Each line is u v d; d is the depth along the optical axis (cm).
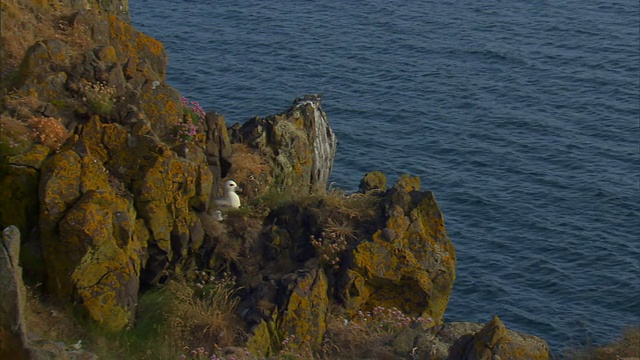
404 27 12194
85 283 2541
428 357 2512
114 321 2558
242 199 3172
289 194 3222
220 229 2953
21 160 2595
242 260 2958
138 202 2703
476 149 8675
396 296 2961
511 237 7050
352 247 2948
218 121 3108
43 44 2950
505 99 10031
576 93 10262
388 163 8281
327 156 3766
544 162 8450
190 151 2902
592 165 8431
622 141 9025
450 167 8281
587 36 12144
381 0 13138
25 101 2811
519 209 7506
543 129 9238
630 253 6869
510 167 8325
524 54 11438
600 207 7594
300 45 11131
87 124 2734
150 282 2780
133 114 2842
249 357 2519
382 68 10675
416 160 8388
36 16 3180
